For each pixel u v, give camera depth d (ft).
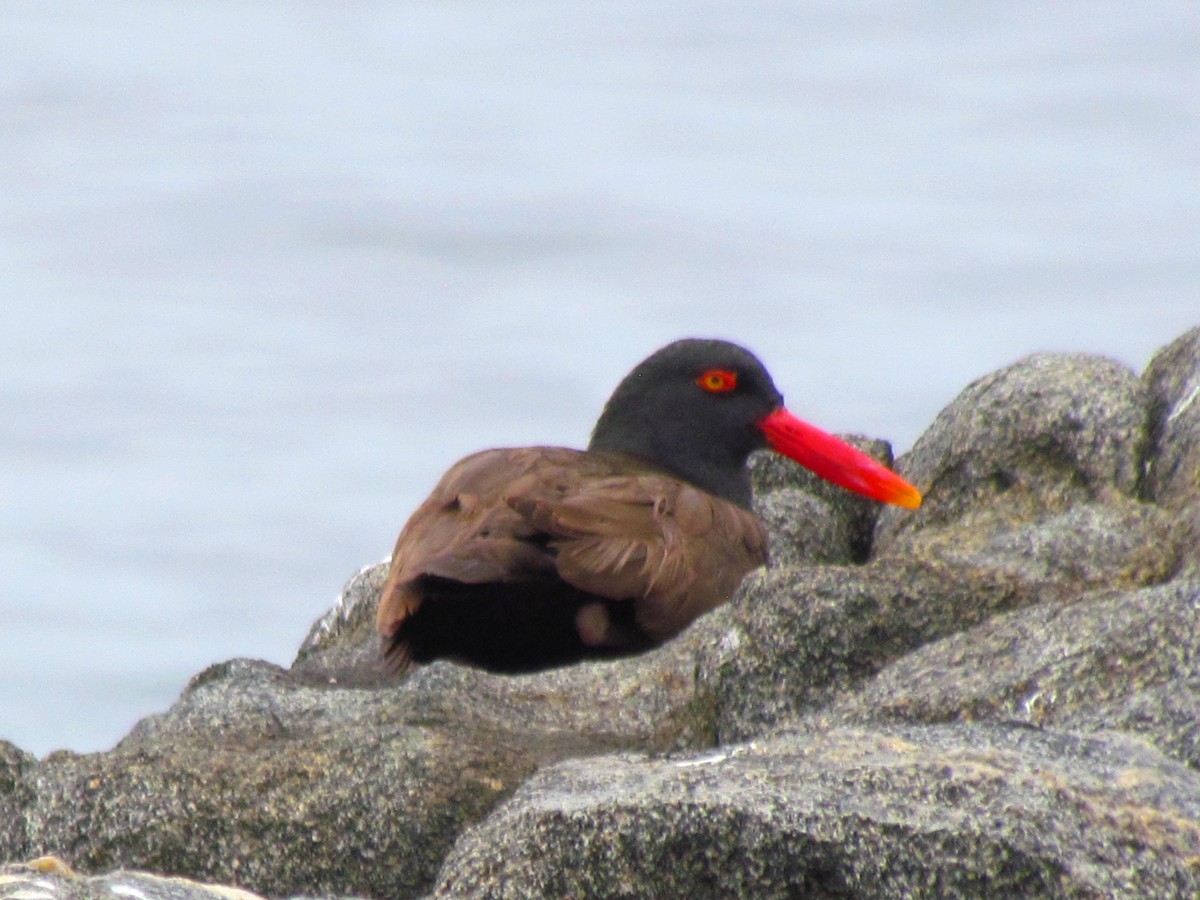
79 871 31.83
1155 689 31.35
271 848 32.04
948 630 37.32
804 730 32.27
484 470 46.39
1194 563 42.47
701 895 27.32
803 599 37.32
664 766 29.76
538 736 35.94
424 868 31.86
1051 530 45.11
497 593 42.96
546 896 27.71
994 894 26.09
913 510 50.88
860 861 26.58
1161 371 50.47
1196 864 26.35
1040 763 27.99
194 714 37.32
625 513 44.80
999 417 49.88
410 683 37.88
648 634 44.32
